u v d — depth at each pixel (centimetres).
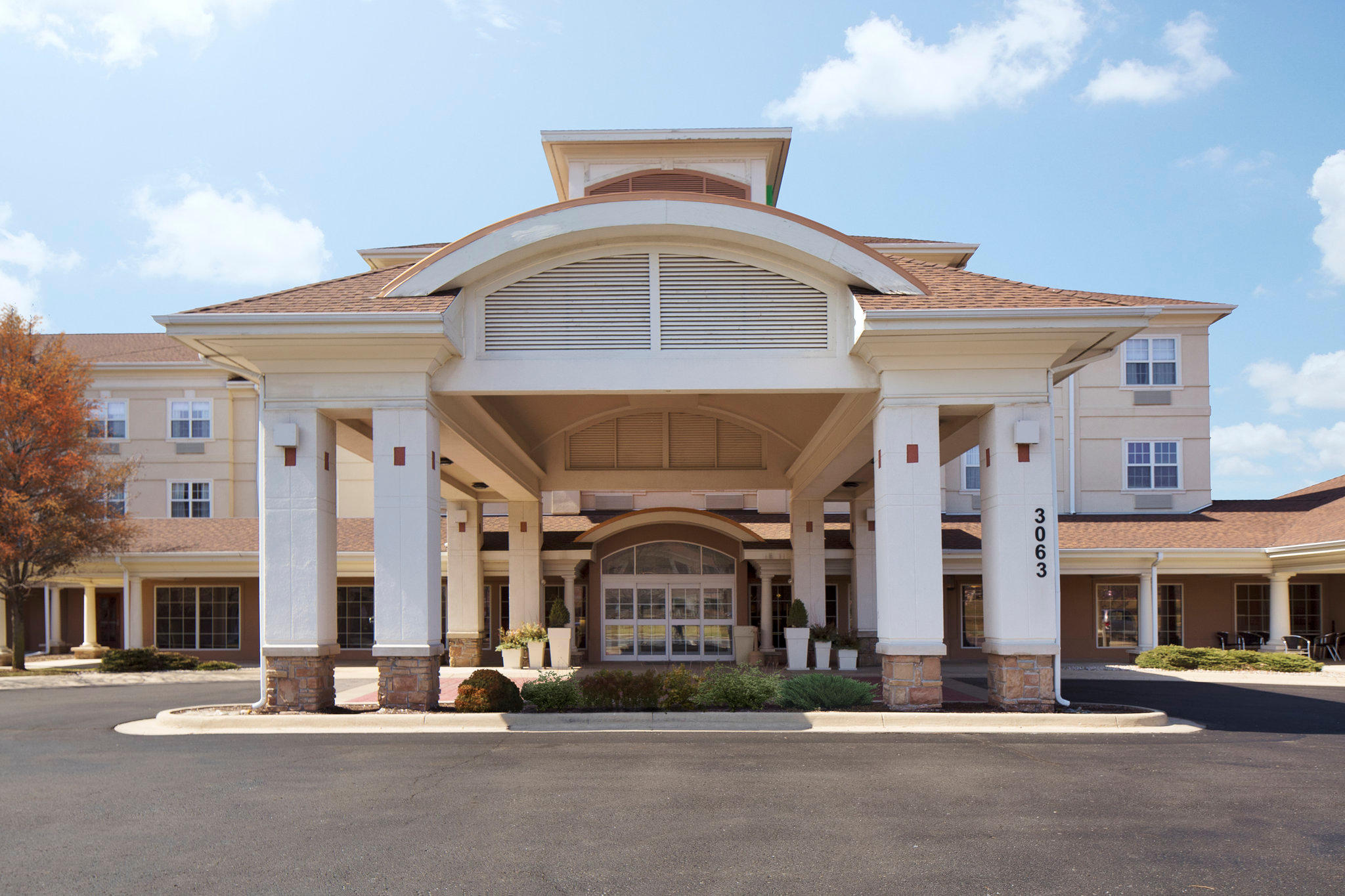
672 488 2402
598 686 1319
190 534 2788
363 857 644
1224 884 595
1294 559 2342
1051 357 1350
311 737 1162
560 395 1420
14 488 2433
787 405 1903
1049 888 586
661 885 589
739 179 2202
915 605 1329
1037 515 1339
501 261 1374
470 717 1245
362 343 1301
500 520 2823
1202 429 3016
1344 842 686
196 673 2286
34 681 2128
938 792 840
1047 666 1327
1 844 679
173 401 3562
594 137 2170
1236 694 1684
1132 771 935
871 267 1357
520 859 640
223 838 692
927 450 1349
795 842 681
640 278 1405
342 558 2552
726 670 1470
